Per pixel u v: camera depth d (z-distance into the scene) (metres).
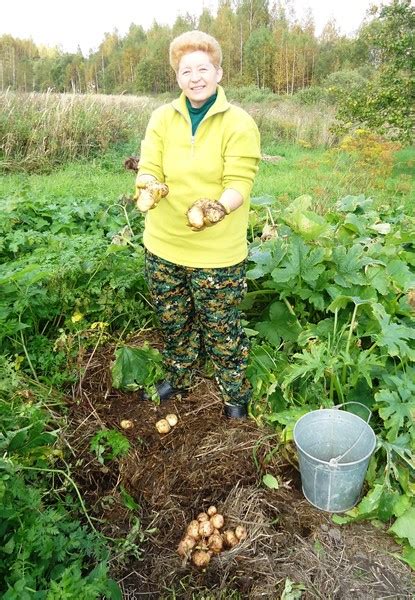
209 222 2.13
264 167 10.83
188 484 2.59
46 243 3.94
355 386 2.87
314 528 2.37
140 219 4.52
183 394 3.07
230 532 2.35
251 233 4.16
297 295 3.40
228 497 2.51
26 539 1.97
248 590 2.16
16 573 1.86
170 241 2.50
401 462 2.60
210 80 2.20
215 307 2.57
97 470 2.64
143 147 2.47
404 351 2.73
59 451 2.60
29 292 3.24
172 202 2.42
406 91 12.21
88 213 4.63
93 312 3.49
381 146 9.52
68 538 2.20
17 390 2.90
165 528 2.43
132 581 2.22
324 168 9.75
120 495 2.54
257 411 2.93
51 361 3.20
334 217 4.29
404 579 2.17
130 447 2.75
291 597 2.09
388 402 2.57
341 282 3.23
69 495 2.43
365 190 7.92
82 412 2.97
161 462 2.69
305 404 2.88
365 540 2.33
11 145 10.32
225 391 2.86
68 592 1.76
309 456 2.28
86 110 11.98
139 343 3.44
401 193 8.17
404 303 3.30
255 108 19.02
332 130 13.20
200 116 2.29
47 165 10.40
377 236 4.15
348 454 2.58
